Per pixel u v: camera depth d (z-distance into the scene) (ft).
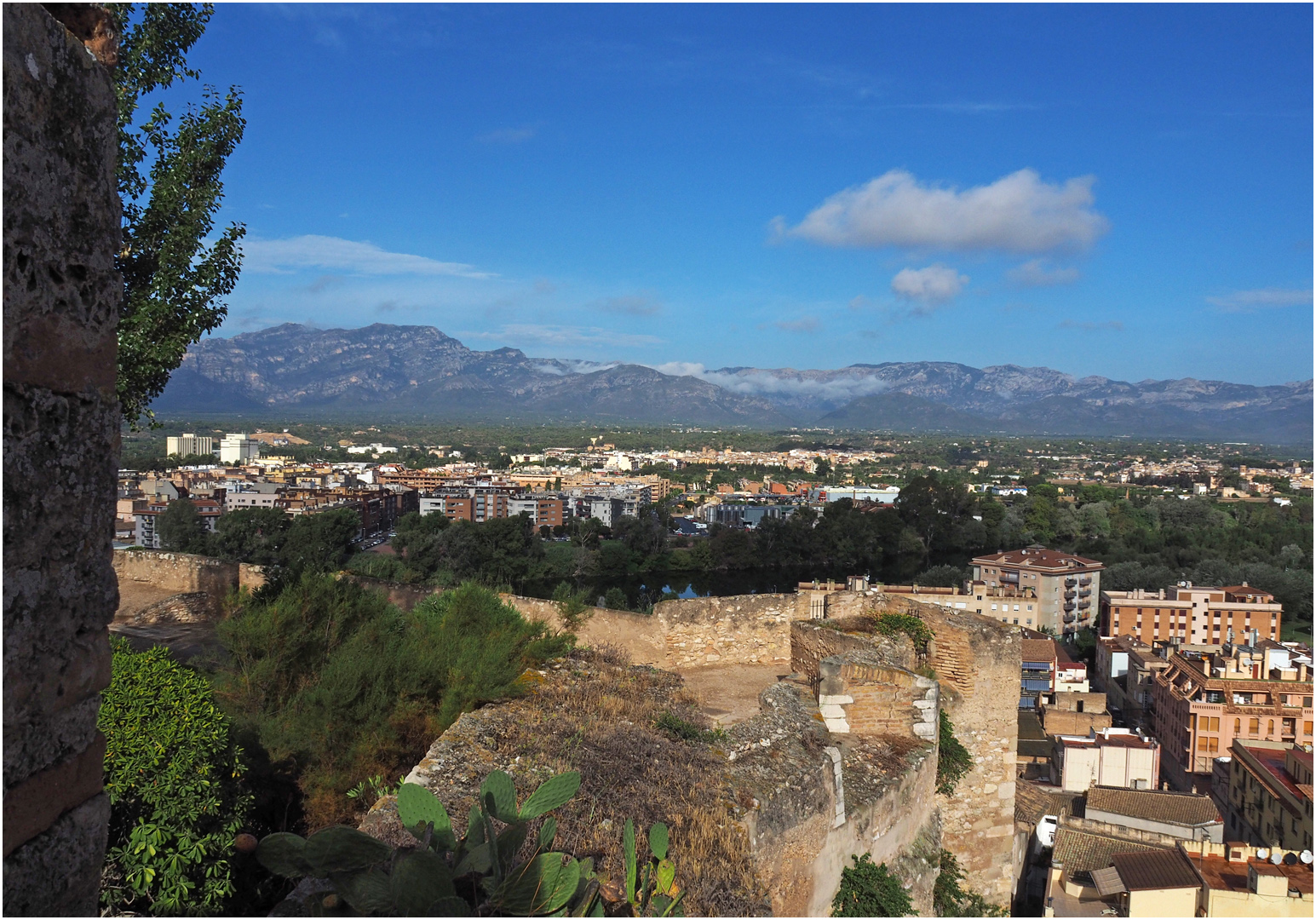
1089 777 137.39
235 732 30.09
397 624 42.39
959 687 42.68
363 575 57.06
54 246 9.25
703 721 31.96
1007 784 42.70
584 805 21.90
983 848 42.04
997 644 42.47
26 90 8.73
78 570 9.88
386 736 30.37
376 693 31.42
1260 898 67.92
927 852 31.71
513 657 34.63
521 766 24.16
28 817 9.09
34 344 8.97
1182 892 69.62
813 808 25.05
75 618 9.84
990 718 42.47
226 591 57.31
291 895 14.26
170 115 41.52
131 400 42.11
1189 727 167.22
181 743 24.27
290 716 32.14
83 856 10.05
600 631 48.65
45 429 9.23
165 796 23.31
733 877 19.54
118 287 10.59
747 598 50.29
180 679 26.53
